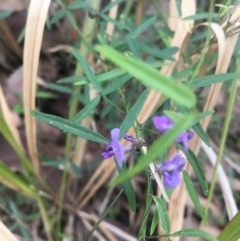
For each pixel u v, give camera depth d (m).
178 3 0.24
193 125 0.18
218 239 0.21
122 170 0.18
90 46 0.27
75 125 0.19
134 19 0.31
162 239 0.25
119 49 0.27
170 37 0.27
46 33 0.33
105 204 0.29
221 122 0.32
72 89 0.28
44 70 0.33
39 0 0.23
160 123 0.14
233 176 0.31
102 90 0.21
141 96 0.18
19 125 0.31
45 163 0.28
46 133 0.31
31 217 0.28
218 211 0.30
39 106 0.32
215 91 0.24
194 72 0.21
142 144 0.17
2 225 0.23
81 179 0.30
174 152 0.24
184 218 0.30
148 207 0.18
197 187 0.31
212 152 0.26
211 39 0.23
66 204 0.29
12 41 0.31
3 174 0.25
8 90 0.32
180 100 0.10
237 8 0.22
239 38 0.23
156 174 0.17
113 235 0.29
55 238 0.28
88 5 0.26
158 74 0.10
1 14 0.27
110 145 0.17
